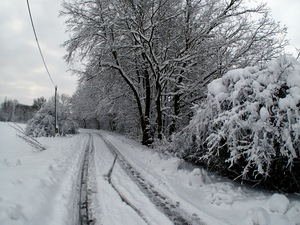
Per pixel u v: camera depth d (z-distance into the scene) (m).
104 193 6.37
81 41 16.11
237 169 7.43
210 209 5.52
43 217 4.45
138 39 15.10
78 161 11.45
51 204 5.18
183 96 16.73
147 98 18.12
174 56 16.08
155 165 10.39
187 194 6.50
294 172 6.04
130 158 12.88
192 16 15.27
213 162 8.25
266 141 5.90
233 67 13.81
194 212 5.24
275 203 4.88
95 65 16.75
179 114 16.69
